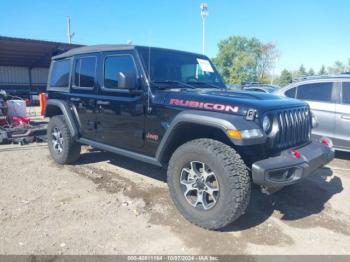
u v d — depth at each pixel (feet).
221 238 11.21
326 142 13.70
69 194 14.82
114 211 13.12
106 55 15.62
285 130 11.98
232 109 11.24
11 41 68.64
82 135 17.88
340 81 20.90
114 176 17.31
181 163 12.07
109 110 15.52
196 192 12.28
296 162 11.17
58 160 19.31
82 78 17.30
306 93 22.02
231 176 10.73
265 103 11.59
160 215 12.83
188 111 12.03
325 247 10.79
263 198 14.64
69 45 76.02
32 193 14.92
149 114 13.55
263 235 11.46
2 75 84.23
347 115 20.21
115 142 15.61
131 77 13.30
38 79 91.71
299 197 14.88
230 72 239.30
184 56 15.85
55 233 11.35
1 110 26.37
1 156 21.40
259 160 11.08
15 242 10.74
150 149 13.83
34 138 25.59
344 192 15.56
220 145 11.30
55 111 20.42
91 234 11.34
